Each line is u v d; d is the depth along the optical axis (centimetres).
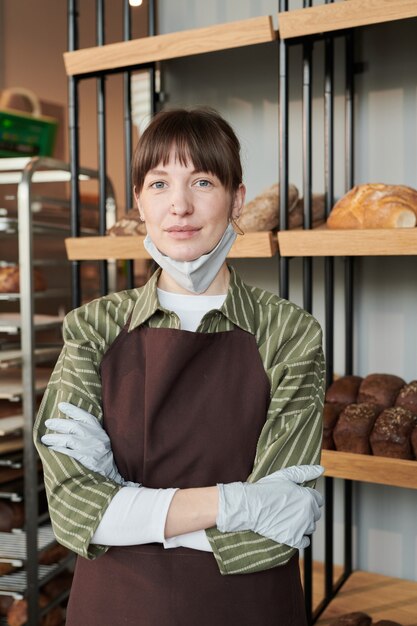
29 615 213
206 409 102
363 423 181
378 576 219
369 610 196
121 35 391
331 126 200
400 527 217
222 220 102
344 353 222
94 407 105
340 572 222
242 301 109
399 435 174
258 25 179
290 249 177
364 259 218
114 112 394
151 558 98
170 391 103
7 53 327
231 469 101
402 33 207
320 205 208
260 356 105
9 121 245
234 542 95
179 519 94
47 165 226
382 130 213
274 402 101
